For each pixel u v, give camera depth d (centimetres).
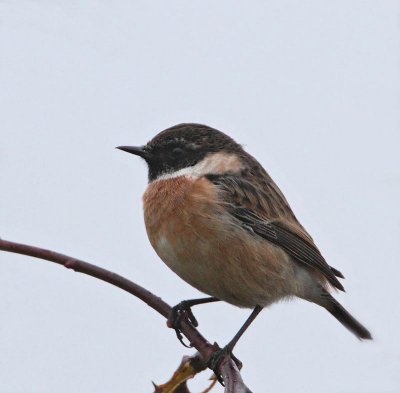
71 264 741
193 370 707
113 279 764
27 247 721
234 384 653
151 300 776
